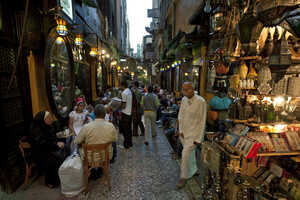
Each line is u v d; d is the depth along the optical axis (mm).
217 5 2938
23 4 2812
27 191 2611
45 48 3180
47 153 2703
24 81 2928
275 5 1608
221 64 2701
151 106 4566
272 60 1881
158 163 3553
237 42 2428
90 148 2523
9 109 2639
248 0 2092
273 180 2043
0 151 2463
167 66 12992
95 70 7672
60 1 3725
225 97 3598
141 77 38156
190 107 2713
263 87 1984
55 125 3436
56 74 3764
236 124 2291
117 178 3006
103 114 2654
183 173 2725
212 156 2215
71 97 4547
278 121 2051
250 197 1943
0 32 2453
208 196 2162
